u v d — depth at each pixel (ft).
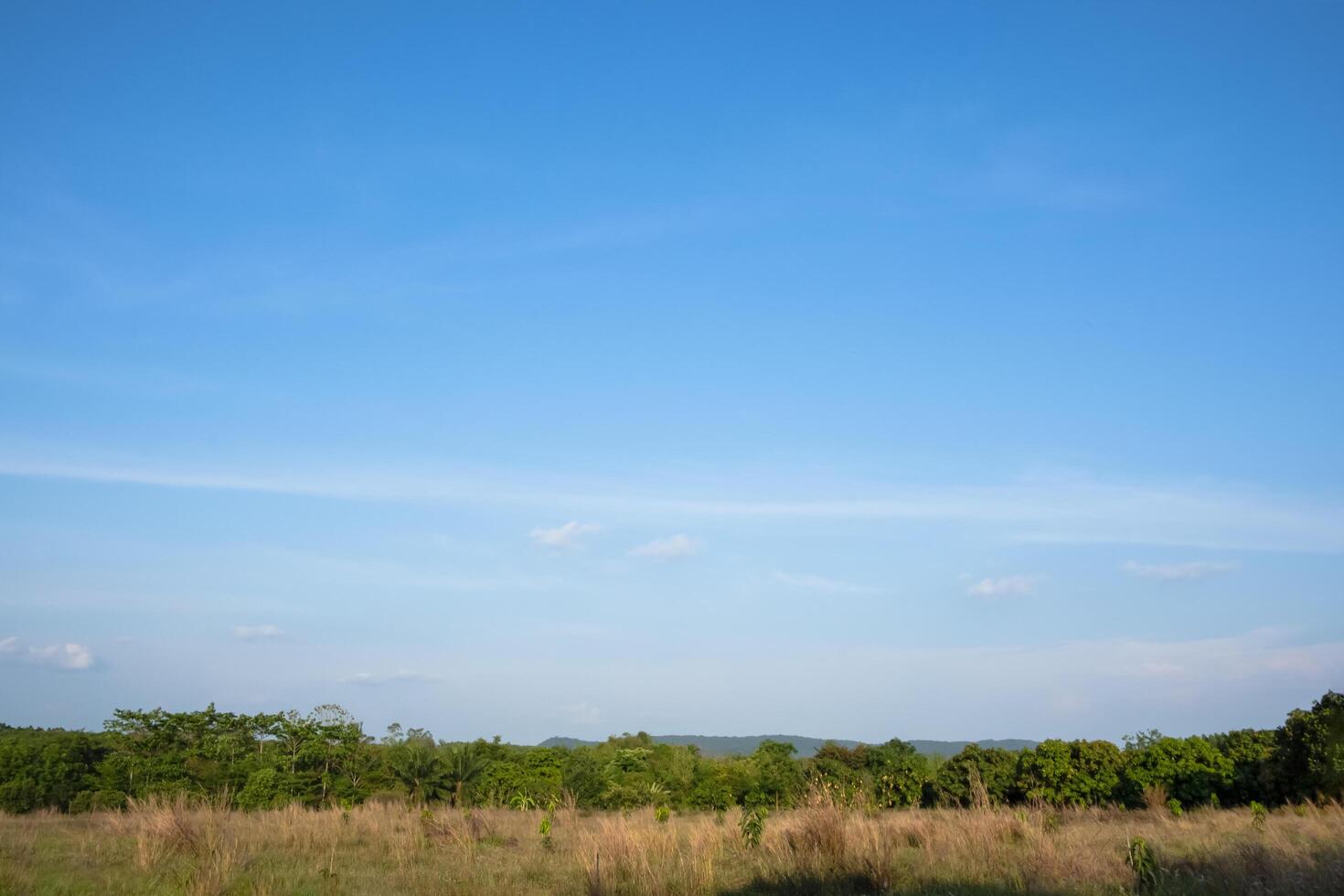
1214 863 47.01
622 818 67.62
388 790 142.61
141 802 76.74
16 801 114.01
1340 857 46.50
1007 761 121.39
